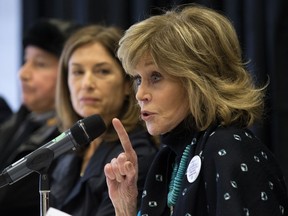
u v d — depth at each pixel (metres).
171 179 3.93
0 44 9.75
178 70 3.60
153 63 3.67
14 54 9.72
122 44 3.79
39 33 7.30
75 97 5.61
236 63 3.76
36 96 7.32
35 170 3.73
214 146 3.46
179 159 3.87
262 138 6.84
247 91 3.69
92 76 5.54
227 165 3.33
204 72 3.64
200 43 3.66
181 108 3.73
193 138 3.72
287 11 7.05
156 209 3.89
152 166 4.04
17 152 6.73
